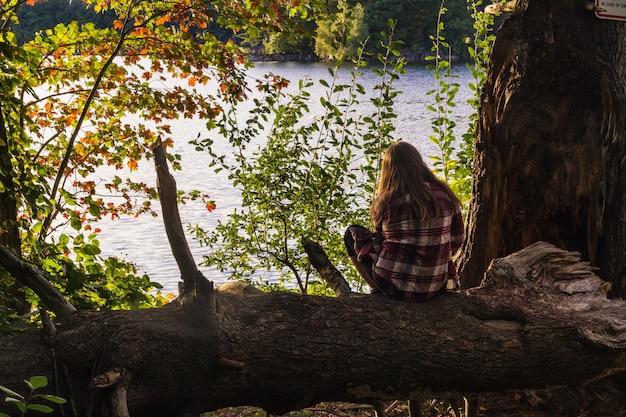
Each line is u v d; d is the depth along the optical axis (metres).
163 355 3.35
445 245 3.83
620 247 4.43
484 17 6.80
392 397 3.71
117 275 4.64
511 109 4.55
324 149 7.12
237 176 7.17
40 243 4.46
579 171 4.48
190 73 7.32
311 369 3.53
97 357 3.35
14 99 5.20
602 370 3.81
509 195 4.66
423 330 3.67
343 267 7.39
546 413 4.04
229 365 3.37
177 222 3.53
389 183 3.83
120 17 7.44
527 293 4.03
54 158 7.80
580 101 4.44
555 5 4.38
